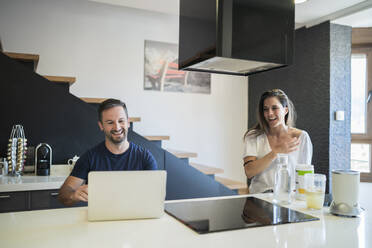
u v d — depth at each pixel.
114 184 1.20
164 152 3.11
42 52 3.65
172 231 1.08
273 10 1.48
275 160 1.93
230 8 1.39
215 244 0.95
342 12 3.36
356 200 1.29
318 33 3.74
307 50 3.89
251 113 4.80
